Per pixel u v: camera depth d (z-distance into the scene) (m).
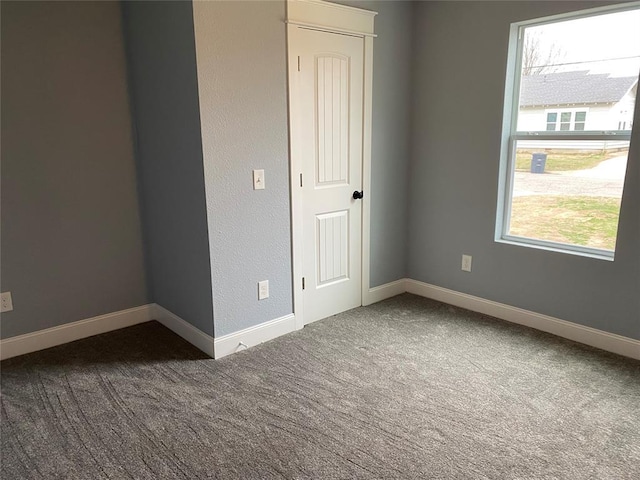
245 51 2.65
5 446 2.08
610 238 2.92
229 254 2.80
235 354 2.91
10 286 2.86
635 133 2.65
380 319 3.44
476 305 3.59
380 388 2.51
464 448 2.04
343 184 3.37
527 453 2.01
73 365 2.79
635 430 2.15
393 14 3.44
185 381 2.59
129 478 1.88
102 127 3.06
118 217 3.22
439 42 3.47
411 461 1.96
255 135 2.79
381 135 3.56
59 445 2.08
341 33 3.11
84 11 2.88
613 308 2.88
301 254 3.19
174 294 3.18
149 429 2.18
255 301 2.99
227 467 1.93
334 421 2.23
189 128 2.65
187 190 2.79
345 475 1.89
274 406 2.35
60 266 3.03
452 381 2.58
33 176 2.85
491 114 3.26
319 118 3.12
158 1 2.67
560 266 3.08
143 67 2.96
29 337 2.96
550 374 2.65
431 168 3.70
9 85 2.70
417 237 3.91
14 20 2.66
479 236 3.49
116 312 3.31
